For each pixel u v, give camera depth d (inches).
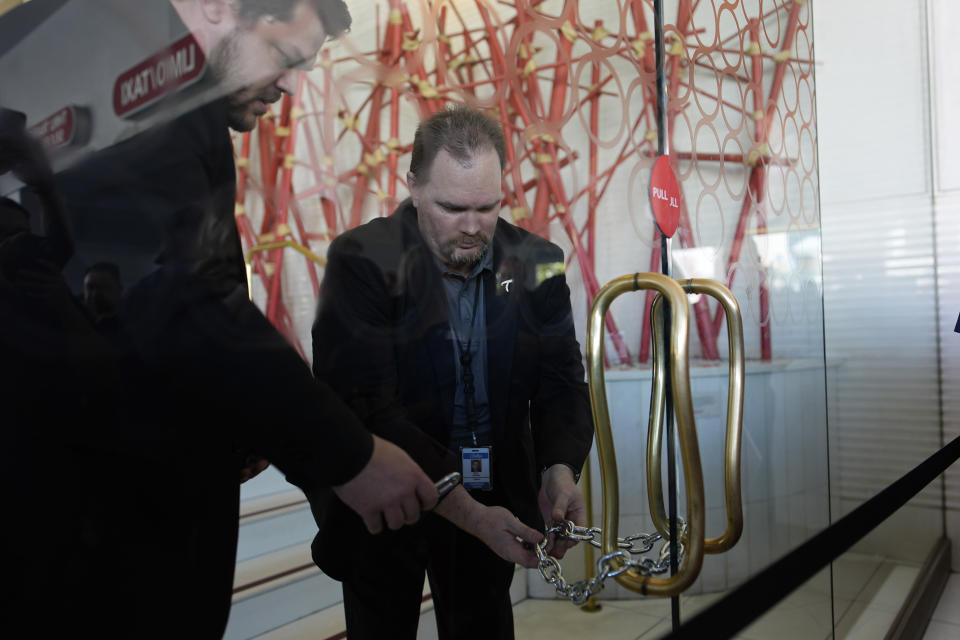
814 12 88.3
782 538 46.8
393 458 22.4
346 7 21.3
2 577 19.3
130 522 20.5
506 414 26.5
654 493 30.0
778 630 45.1
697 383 37.0
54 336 19.7
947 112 98.0
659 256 30.5
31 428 19.6
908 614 71.4
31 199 19.8
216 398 20.0
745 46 45.3
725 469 35.2
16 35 20.3
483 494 26.1
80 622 20.0
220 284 19.7
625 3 30.4
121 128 19.4
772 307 47.8
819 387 55.7
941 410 93.7
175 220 19.2
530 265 27.5
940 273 94.6
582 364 30.2
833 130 87.5
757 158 46.6
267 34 19.8
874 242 89.0
